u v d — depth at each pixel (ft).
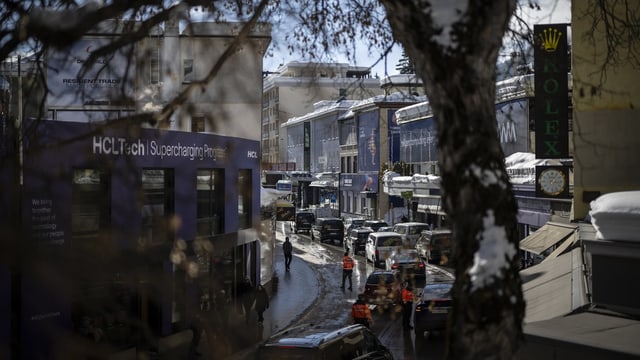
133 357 52.31
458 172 16.58
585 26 40.68
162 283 38.99
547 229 58.29
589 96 41.24
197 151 69.46
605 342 27.27
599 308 33.99
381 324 71.31
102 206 51.80
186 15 25.25
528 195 92.43
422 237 124.98
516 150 107.45
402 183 163.12
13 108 38.63
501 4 16.33
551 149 51.60
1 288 43.47
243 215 85.71
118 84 29.30
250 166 86.07
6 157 27.07
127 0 24.08
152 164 60.75
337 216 244.22
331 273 119.65
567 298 36.01
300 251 157.48
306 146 274.16
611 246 33.32
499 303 16.15
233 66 31.37
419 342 61.31
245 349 62.18
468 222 16.46
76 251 27.30
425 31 16.52
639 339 27.71
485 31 16.34
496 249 16.31
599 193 41.73
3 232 23.31
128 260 35.53
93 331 47.44
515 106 105.50
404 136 176.14
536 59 49.65
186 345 62.03
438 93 16.75
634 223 32.86
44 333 45.65
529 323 31.65
